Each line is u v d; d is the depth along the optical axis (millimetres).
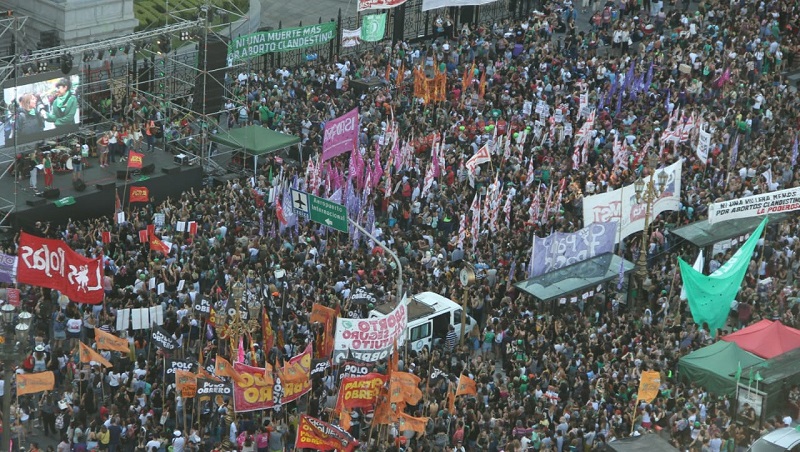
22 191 164875
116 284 144625
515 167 171250
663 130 181875
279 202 155500
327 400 124688
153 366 129125
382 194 167000
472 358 140125
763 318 143125
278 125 184375
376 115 187000
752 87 195625
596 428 120812
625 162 170000
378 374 118312
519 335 136500
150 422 121312
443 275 148500
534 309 144000
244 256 149375
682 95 193875
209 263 145625
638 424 122562
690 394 128125
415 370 129625
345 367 121438
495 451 119500
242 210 160500
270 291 139750
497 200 157250
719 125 185000
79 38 195125
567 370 130750
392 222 161000
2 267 136500
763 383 126000
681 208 162250
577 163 172375
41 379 119312
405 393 117500
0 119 167500
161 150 179000
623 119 187875
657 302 146250
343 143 168875
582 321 140250
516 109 190125
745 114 188625
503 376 137125
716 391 129625
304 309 138000
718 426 124125
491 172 171375
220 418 124250
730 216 152625
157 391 125438
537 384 128375
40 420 127812
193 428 121250
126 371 130625
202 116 178500
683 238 155250
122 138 173750
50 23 194750
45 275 133125
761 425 126000
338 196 157250
